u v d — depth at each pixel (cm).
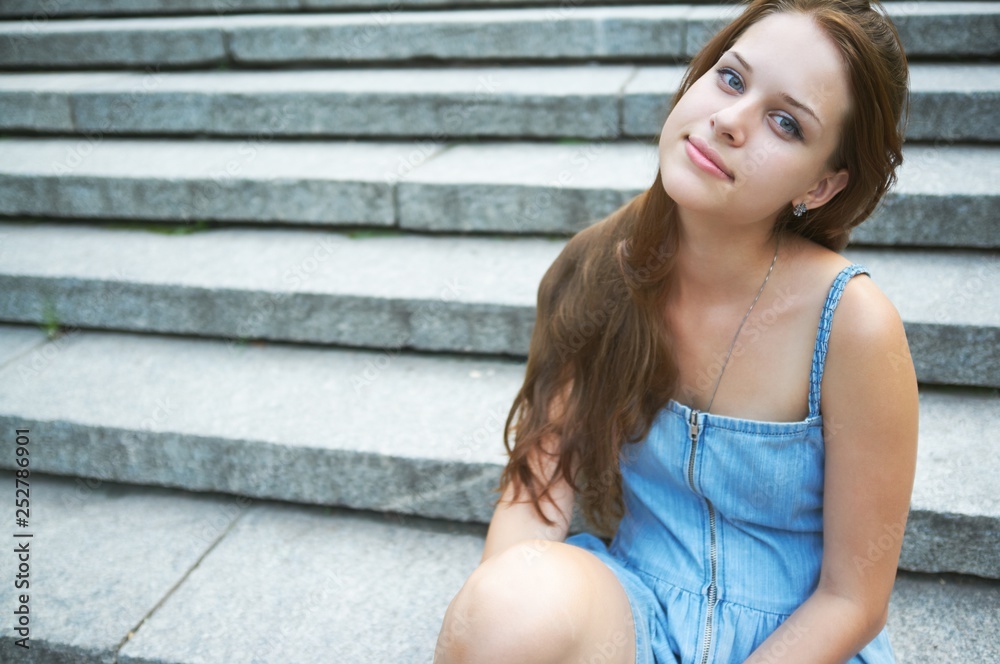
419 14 355
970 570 175
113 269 258
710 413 134
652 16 317
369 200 271
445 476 198
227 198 281
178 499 220
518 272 243
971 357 205
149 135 330
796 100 109
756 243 124
